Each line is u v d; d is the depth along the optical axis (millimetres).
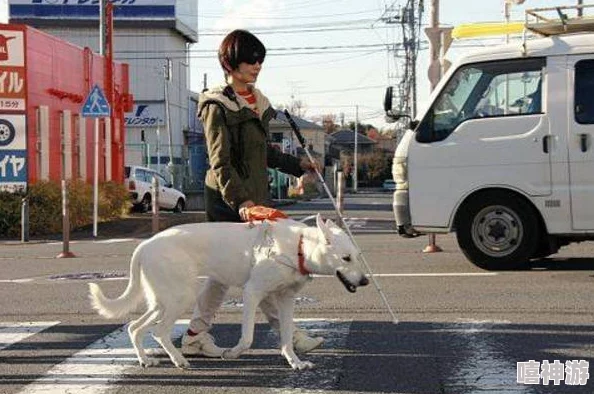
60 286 11852
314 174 7777
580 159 11367
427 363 7184
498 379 6672
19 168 22391
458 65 11945
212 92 7254
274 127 52156
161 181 34000
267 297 7168
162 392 6527
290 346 7047
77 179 25109
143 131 53812
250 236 6867
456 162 11852
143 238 20844
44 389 6637
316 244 6617
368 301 9945
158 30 57375
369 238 18391
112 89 29750
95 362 7449
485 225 11891
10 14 57562
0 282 12398
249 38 7258
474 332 8211
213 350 7445
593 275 11422
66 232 16188
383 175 91062
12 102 22375
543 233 11812
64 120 26266
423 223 12055
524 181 11578
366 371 6988
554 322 8586
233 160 7305
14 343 8219
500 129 11680
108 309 7109
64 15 57625
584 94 11398
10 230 21531
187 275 6910
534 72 11602
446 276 11648
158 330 7051
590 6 11703
